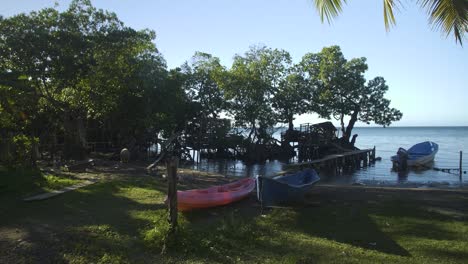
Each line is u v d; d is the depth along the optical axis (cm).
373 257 836
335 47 4034
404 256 856
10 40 2255
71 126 2667
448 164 3612
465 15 869
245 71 4028
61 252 793
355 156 3581
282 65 4222
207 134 4069
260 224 1092
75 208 1174
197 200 1234
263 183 1300
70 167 2003
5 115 1836
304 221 1152
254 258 805
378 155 4712
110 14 2588
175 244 836
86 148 2700
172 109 3394
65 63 2348
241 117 4147
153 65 3191
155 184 1672
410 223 1139
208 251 832
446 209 1323
